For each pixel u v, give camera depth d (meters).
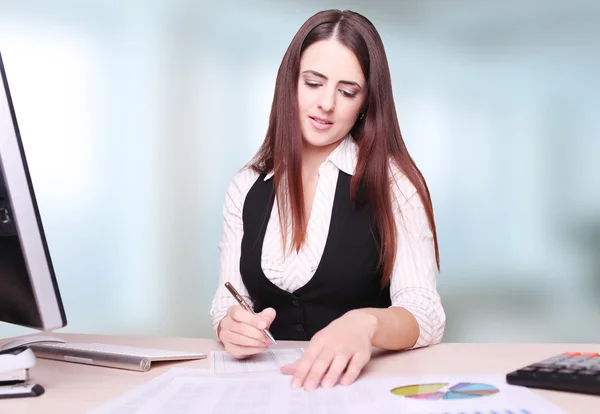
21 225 0.86
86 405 0.89
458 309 4.36
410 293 1.44
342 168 1.60
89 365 1.14
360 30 1.50
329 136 1.53
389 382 0.96
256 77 4.44
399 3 4.41
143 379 1.04
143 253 4.41
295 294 1.60
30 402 0.91
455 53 4.43
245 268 1.63
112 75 4.39
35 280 0.88
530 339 4.16
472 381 0.93
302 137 1.57
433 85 4.45
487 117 4.43
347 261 1.56
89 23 4.37
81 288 4.34
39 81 4.31
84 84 4.36
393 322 1.17
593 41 4.30
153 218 4.41
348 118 1.53
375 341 1.11
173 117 4.45
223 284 1.66
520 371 0.91
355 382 0.97
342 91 1.50
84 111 4.37
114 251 4.38
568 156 4.39
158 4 4.41
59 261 4.31
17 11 4.28
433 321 1.29
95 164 4.37
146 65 4.41
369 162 1.56
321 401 0.87
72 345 1.21
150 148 4.43
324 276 1.57
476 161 4.45
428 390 0.90
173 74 4.42
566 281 4.39
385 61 1.54
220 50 4.43
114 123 4.40
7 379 0.94
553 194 4.41
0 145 0.85
